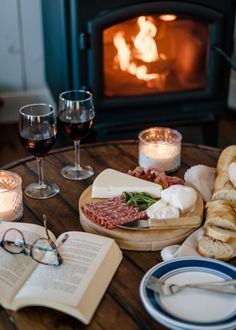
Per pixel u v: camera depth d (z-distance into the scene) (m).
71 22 2.12
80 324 0.98
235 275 1.05
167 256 1.12
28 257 1.09
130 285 1.06
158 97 2.34
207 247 1.12
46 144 1.28
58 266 1.06
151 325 0.97
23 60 2.90
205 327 0.93
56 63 2.45
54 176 1.42
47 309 1.01
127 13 2.11
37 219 1.26
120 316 0.99
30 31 2.82
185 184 1.33
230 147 1.40
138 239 1.14
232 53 2.36
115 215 1.19
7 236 1.15
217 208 1.19
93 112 1.40
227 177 1.30
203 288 1.02
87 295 1.00
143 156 1.43
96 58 2.17
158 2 2.13
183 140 2.74
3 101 2.97
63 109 1.38
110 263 1.09
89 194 1.29
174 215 1.18
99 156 1.52
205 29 2.29
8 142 2.83
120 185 1.27
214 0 2.19
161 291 1.01
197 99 2.39
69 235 1.15
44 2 2.56
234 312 0.97
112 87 2.34
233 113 3.06
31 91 3.00
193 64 2.38
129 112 2.35
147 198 1.23
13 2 2.73
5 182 1.29
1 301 1.01
